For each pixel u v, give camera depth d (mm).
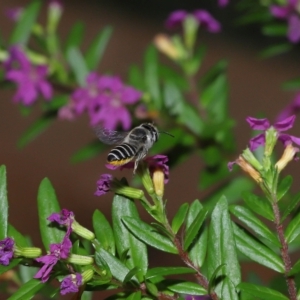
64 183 952
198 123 547
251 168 441
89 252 462
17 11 584
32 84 553
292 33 554
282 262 441
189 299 460
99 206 906
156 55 561
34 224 897
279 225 438
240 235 444
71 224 433
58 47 570
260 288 432
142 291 436
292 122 440
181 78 564
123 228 442
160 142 534
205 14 570
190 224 440
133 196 437
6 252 432
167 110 547
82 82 554
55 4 569
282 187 440
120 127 564
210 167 543
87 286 434
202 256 441
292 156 444
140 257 440
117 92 543
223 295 432
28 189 945
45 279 429
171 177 945
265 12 568
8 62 553
